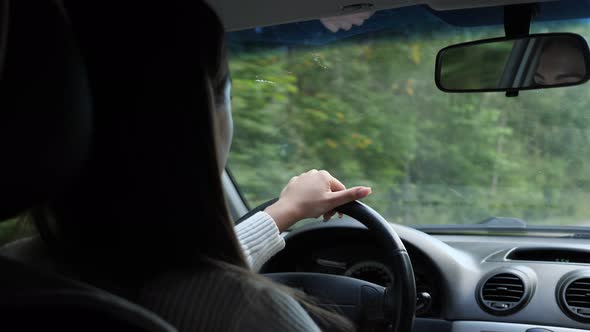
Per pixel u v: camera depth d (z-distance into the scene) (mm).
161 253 1009
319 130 5016
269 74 4148
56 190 856
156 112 1005
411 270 1905
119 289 1007
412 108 4902
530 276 2764
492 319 2764
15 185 813
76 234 1049
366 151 5152
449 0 2373
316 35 3221
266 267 2975
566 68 2564
